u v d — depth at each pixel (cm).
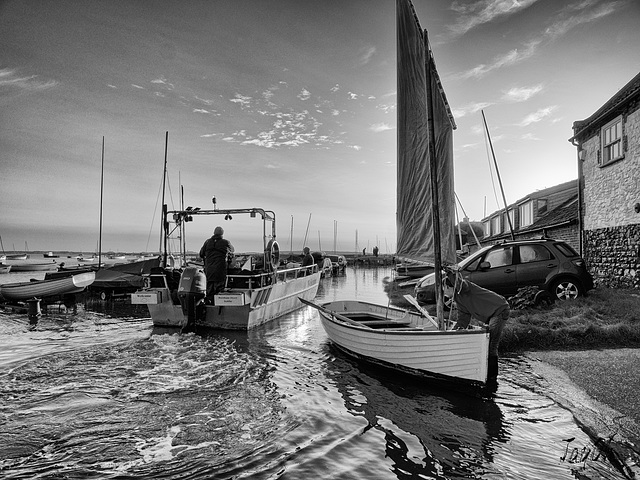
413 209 768
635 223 1255
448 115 702
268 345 954
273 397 611
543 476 378
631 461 384
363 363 793
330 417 534
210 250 1144
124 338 1038
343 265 3972
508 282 1059
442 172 707
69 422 524
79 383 677
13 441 471
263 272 1214
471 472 395
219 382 683
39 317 1415
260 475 394
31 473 402
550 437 454
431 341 655
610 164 1388
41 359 828
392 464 413
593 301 980
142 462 423
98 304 1780
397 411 551
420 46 721
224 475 395
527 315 910
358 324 856
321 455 432
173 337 1046
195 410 562
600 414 486
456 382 633
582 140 1602
